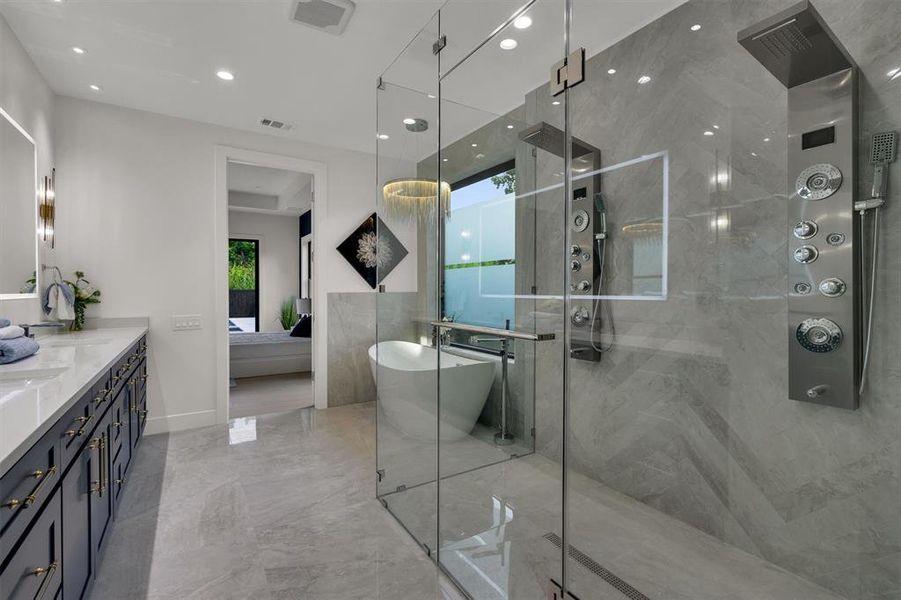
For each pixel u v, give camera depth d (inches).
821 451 58.4
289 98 131.0
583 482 70.3
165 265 142.5
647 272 71.9
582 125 71.6
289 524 86.8
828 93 57.1
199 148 148.1
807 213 59.0
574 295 72.1
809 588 58.9
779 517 61.6
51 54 106.0
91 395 63.0
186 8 89.7
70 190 129.1
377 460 100.7
